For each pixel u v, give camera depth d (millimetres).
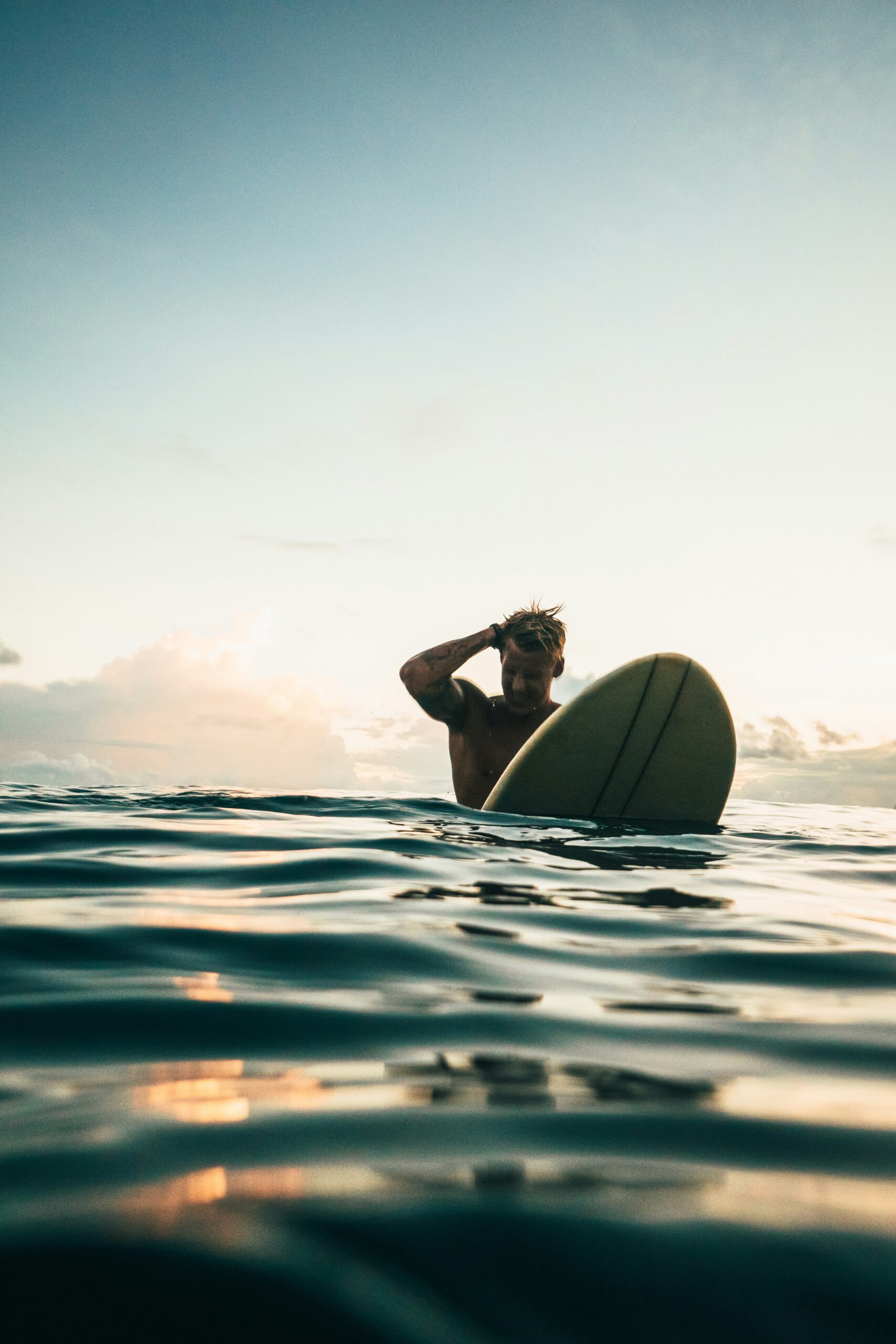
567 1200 575
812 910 1907
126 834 2840
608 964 1370
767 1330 440
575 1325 438
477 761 4059
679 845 3113
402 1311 445
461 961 1355
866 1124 734
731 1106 774
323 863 2328
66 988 1131
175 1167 611
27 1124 692
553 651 3945
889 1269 500
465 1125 713
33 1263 476
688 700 3895
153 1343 415
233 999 1102
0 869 2154
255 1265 480
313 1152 646
